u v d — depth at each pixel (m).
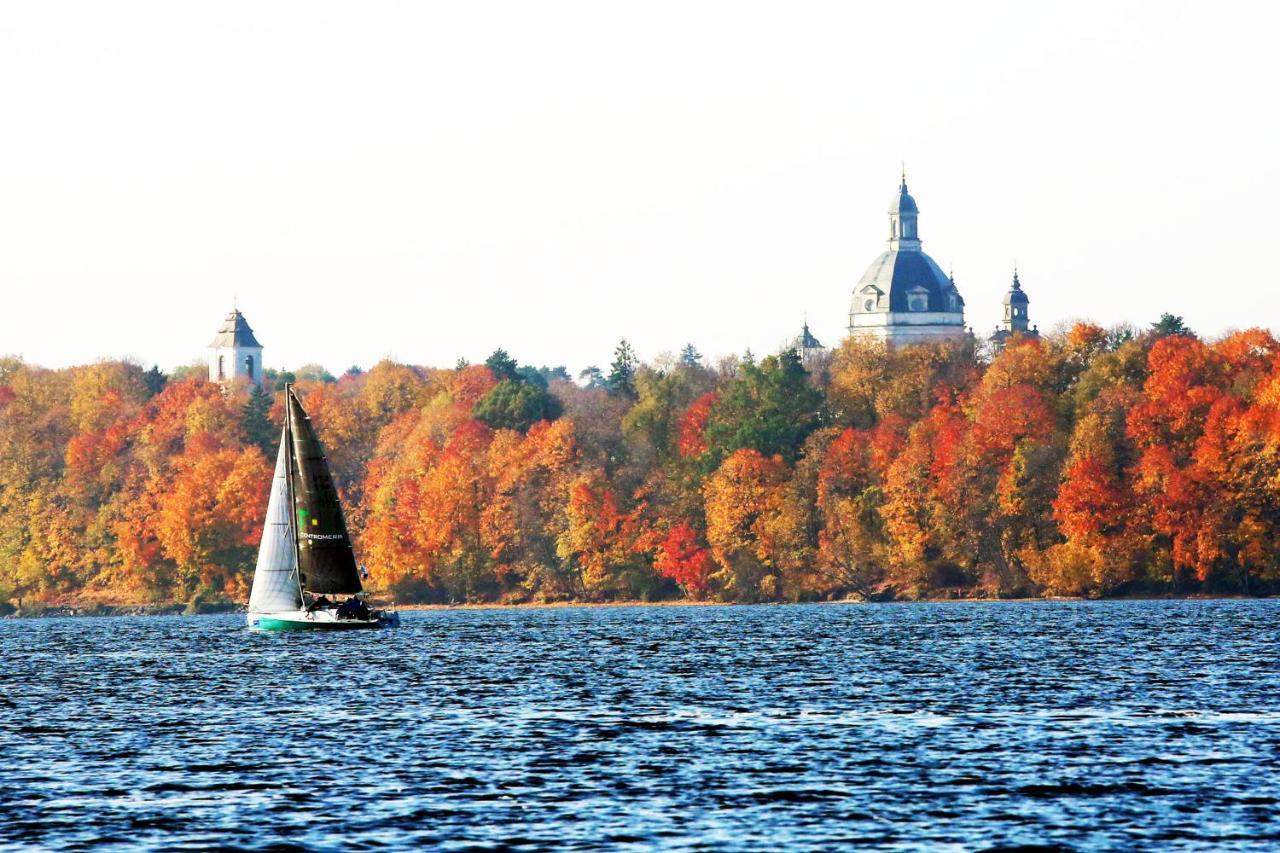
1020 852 154.38
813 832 162.38
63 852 158.62
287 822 168.88
